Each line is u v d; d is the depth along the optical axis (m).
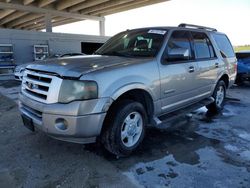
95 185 2.51
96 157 3.12
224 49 5.40
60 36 16.72
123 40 4.13
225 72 5.24
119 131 2.95
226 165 2.95
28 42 15.09
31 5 16.78
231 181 2.61
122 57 3.48
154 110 3.39
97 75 2.68
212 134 4.02
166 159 3.09
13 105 5.96
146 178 2.65
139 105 3.15
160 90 3.39
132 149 3.16
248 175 2.73
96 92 2.63
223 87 5.40
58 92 2.64
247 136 3.94
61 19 22.34
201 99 4.59
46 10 17.47
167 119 3.60
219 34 5.36
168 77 3.49
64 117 2.58
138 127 3.24
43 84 2.80
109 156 3.15
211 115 5.16
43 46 15.69
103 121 2.73
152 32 3.89
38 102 2.79
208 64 4.54
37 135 3.83
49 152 3.24
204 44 4.63
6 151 3.27
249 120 4.84
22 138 3.71
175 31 3.89
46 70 2.84
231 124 4.56
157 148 3.42
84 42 18.44
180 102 3.89
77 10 18.39
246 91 8.55
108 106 2.71
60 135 2.65
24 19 22.48
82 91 2.59
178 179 2.63
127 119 3.06
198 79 4.24
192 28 4.40
